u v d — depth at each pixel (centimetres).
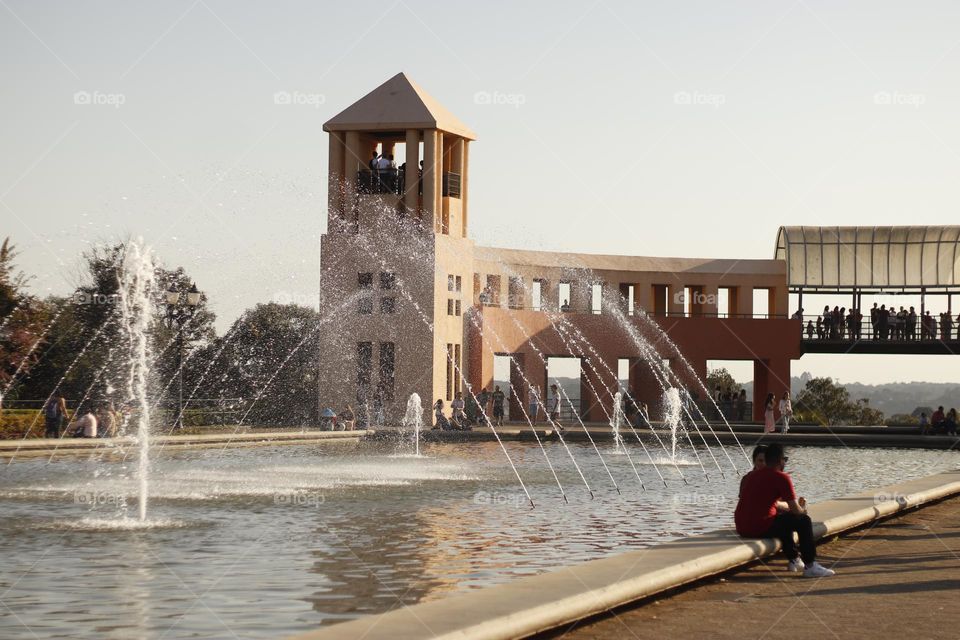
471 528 1537
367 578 1147
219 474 2358
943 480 2058
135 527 1527
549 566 1226
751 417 5109
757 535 1188
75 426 3300
